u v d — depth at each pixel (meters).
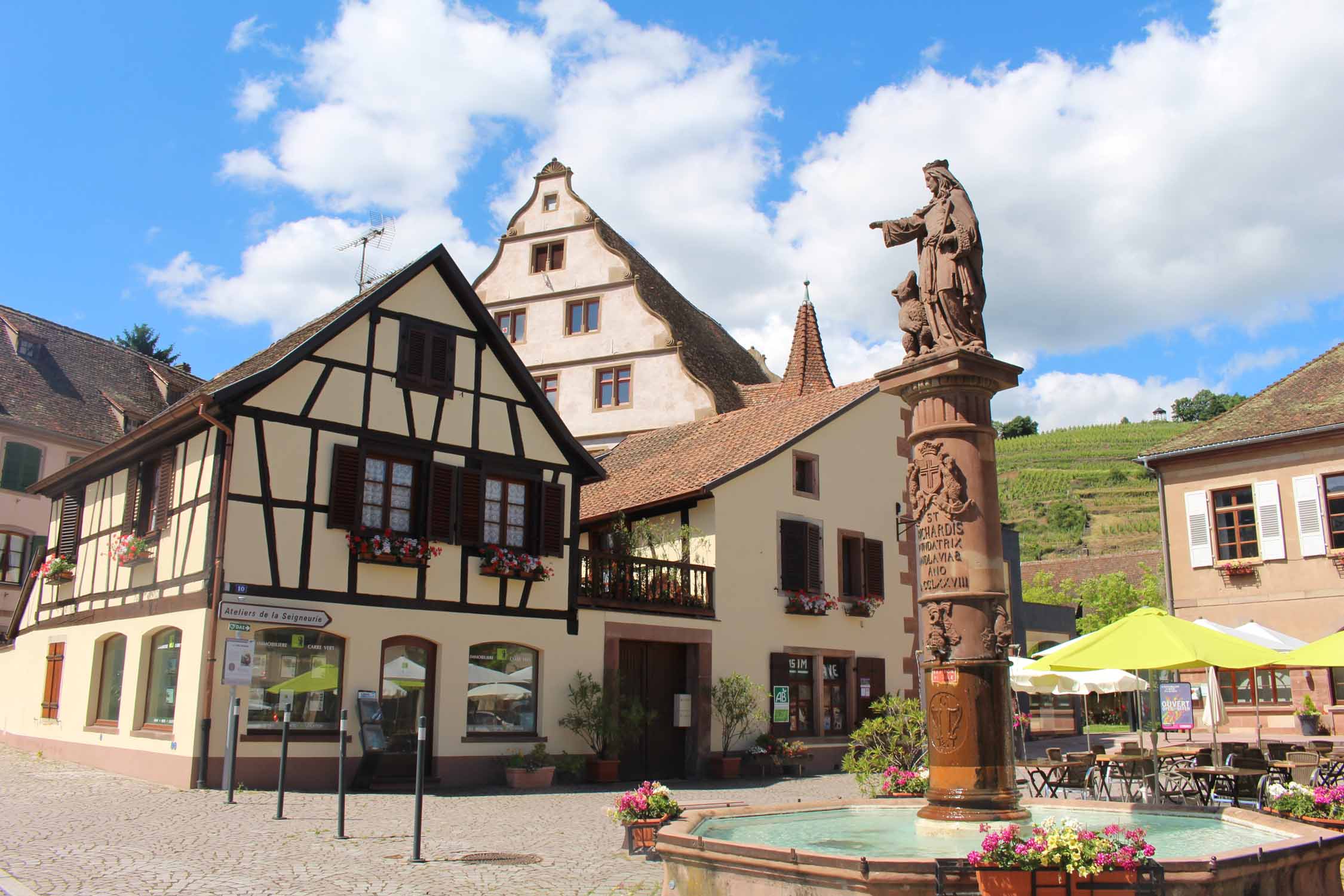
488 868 9.09
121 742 16.19
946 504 8.50
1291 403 25.09
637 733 18.36
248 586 14.62
